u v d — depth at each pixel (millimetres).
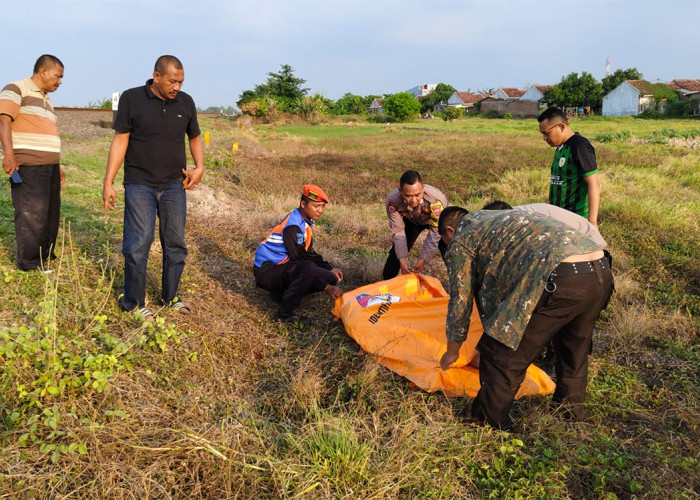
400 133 35844
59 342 2963
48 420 2391
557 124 4371
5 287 3779
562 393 3238
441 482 2662
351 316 3969
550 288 2754
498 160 17328
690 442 3029
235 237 6465
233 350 3752
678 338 4336
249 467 2574
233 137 20938
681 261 6043
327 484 2521
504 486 2619
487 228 2959
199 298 4375
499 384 2932
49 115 4156
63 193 6641
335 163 17078
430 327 3752
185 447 2592
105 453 2496
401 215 4777
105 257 4734
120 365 3033
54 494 2246
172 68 3523
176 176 3838
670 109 58312
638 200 8680
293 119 52094
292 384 3336
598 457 2809
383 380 3549
